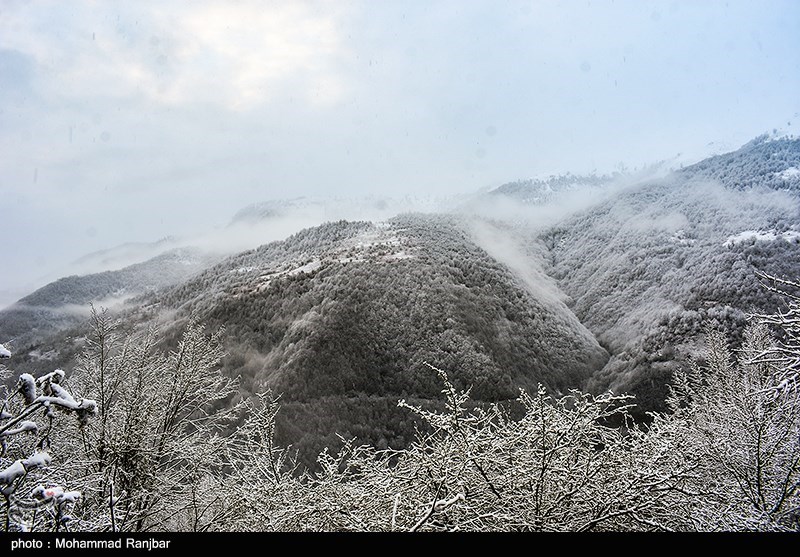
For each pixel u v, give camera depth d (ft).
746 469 19.49
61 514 12.24
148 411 27.81
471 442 17.37
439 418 17.56
